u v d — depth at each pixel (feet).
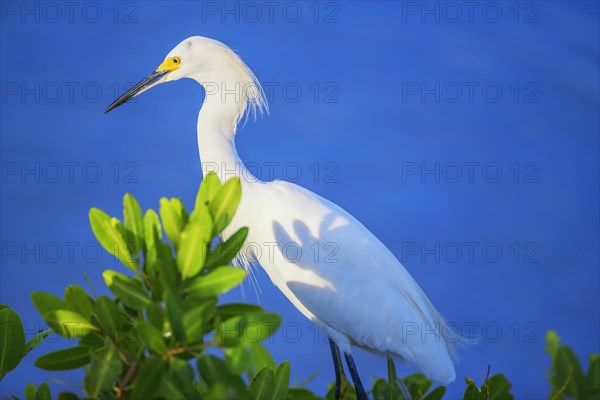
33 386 20.58
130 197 19.03
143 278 18.85
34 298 19.02
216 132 35.22
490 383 24.27
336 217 34.24
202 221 17.60
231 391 16.60
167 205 18.19
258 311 18.12
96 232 19.03
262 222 34.17
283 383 20.31
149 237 19.02
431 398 25.62
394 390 24.06
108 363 17.53
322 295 33.40
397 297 33.60
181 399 16.60
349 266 33.40
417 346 33.14
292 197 34.45
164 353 17.20
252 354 16.69
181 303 17.44
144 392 16.87
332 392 32.45
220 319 18.12
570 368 18.75
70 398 18.74
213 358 16.89
